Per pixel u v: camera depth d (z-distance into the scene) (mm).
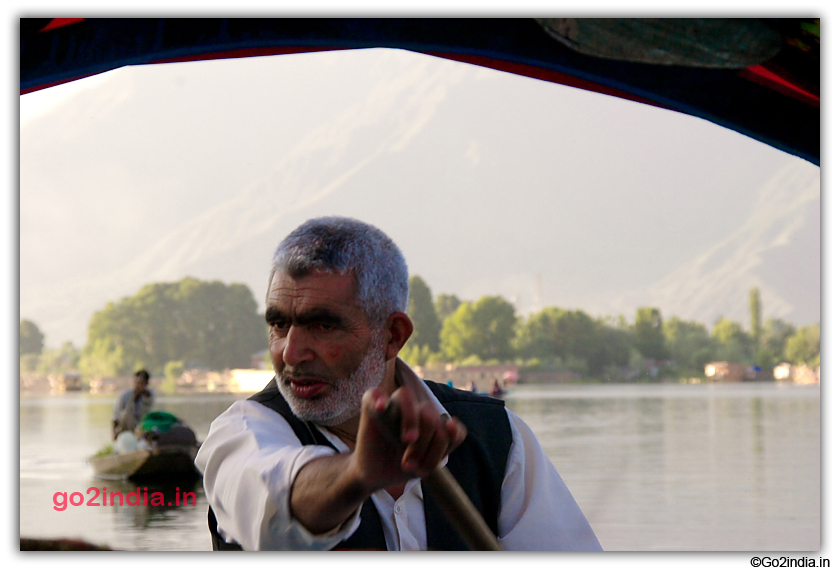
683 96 2295
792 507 9375
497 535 1753
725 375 103875
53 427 29297
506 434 1798
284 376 1486
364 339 1484
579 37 2062
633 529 8078
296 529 1134
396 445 888
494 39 2137
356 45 2121
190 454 11328
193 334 117812
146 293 118250
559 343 107938
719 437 21125
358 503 1062
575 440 20219
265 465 1223
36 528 7551
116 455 11164
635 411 36312
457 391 1856
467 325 106062
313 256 1455
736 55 2104
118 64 2006
